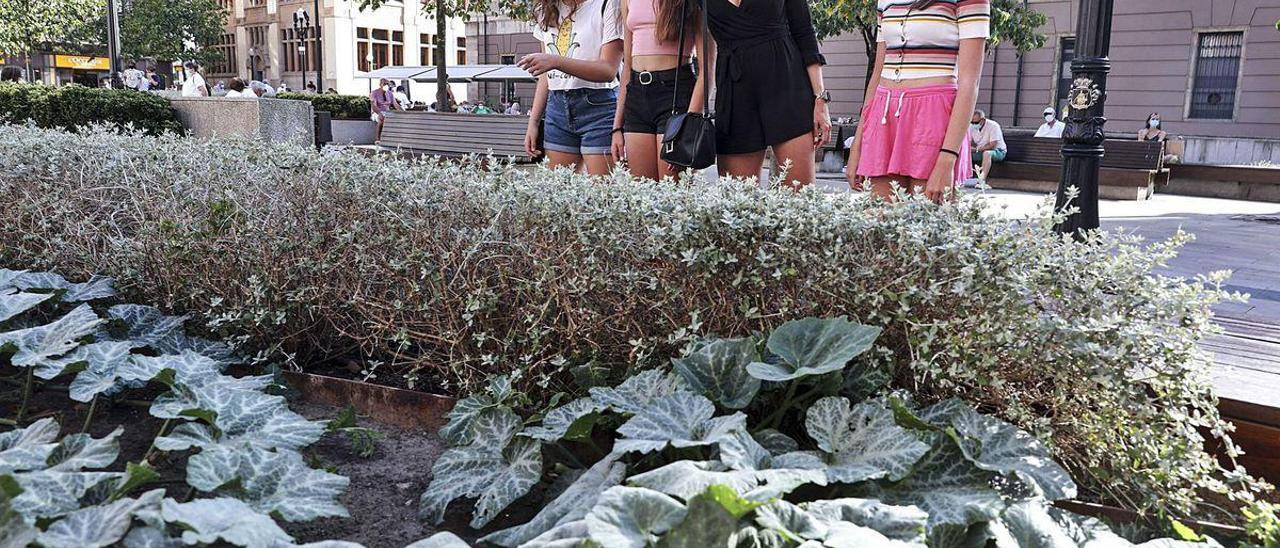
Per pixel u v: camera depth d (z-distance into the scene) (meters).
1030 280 2.32
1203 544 2.00
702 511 1.67
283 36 65.06
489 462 2.43
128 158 3.85
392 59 64.06
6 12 28.41
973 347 2.37
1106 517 2.36
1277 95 21.78
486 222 2.95
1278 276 5.75
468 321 2.87
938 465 2.16
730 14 3.96
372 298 3.12
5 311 2.86
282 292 3.24
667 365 2.68
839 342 2.32
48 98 11.27
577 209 2.77
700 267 2.55
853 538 1.67
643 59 4.42
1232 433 2.59
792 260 2.49
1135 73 23.83
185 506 1.78
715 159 4.14
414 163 3.55
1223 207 12.06
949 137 3.50
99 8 32.38
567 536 1.76
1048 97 25.08
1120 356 2.25
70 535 1.70
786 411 2.53
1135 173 13.23
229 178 3.56
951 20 3.54
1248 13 21.94
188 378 2.61
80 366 2.66
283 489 2.11
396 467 2.65
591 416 2.34
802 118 4.03
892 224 2.48
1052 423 2.42
